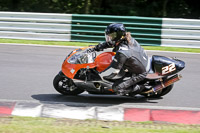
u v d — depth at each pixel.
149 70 7.82
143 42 15.73
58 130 5.86
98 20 15.94
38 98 8.25
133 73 7.66
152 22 15.62
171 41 15.48
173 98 8.65
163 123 6.75
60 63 11.96
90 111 7.32
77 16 15.92
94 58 7.88
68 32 16.05
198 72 11.45
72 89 8.23
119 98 8.60
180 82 10.17
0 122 6.36
